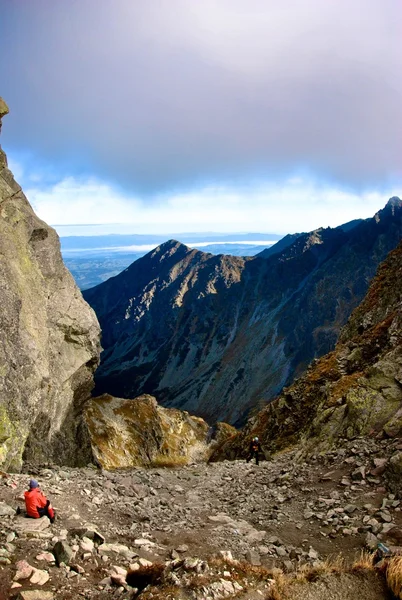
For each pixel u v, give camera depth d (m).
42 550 11.43
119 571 10.97
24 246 31.64
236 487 25.02
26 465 25.91
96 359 40.78
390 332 41.03
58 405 34.72
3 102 33.34
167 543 14.70
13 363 25.09
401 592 9.42
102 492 19.83
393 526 14.80
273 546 14.59
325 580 10.30
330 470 22.86
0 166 33.06
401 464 18.44
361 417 27.53
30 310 29.47
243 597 9.56
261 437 50.62
